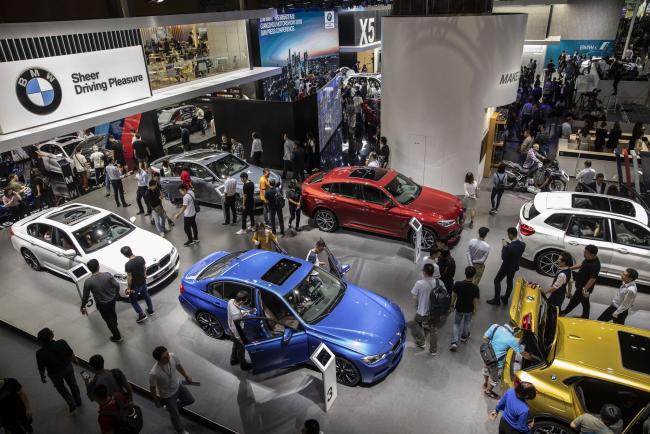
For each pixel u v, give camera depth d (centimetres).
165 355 560
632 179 1275
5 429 594
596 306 833
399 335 691
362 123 2027
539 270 933
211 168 1308
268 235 912
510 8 2834
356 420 620
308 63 2470
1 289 985
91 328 844
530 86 2261
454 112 1247
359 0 2066
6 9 1017
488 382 647
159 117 1981
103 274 757
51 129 991
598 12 2764
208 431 623
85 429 639
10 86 917
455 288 694
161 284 970
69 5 1144
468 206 1273
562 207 905
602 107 1931
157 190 1138
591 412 549
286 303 686
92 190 1542
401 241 1095
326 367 591
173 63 1490
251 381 696
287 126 1576
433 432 598
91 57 1091
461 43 1170
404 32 1219
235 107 1636
